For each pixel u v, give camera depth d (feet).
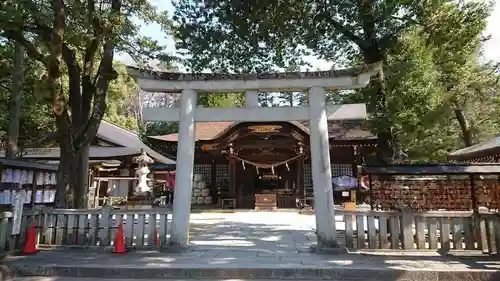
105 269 21.12
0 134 63.52
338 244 25.95
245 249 27.43
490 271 20.24
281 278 20.75
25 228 26.76
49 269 21.38
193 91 28.25
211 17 41.60
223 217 56.34
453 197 30.53
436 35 43.47
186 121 27.76
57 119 29.66
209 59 43.32
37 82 29.91
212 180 82.58
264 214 62.18
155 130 124.77
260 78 27.66
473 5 42.98
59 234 27.53
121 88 84.43
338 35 44.93
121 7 35.42
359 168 32.40
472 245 25.63
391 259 23.54
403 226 26.30
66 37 30.89
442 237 25.94
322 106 27.20
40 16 28.32
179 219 26.81
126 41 34.96
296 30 43.50
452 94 56.70
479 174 27.78
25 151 54.90
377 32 41.47
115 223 27.43
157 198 70.74
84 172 35.47
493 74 62.90
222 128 86.43
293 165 78.28
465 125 75.97
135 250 26.76
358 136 72.18
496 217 24.38
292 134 69.41
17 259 23.30
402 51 42.52
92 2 30.96
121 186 70.03
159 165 81.51
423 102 40.83
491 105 72.28
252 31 41.60
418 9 39.83
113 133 67.56
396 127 42.16
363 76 26.91
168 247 26.30
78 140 31.81
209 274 20.85
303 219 53.01
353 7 41.14
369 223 26.78
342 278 20.66
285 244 29.91
